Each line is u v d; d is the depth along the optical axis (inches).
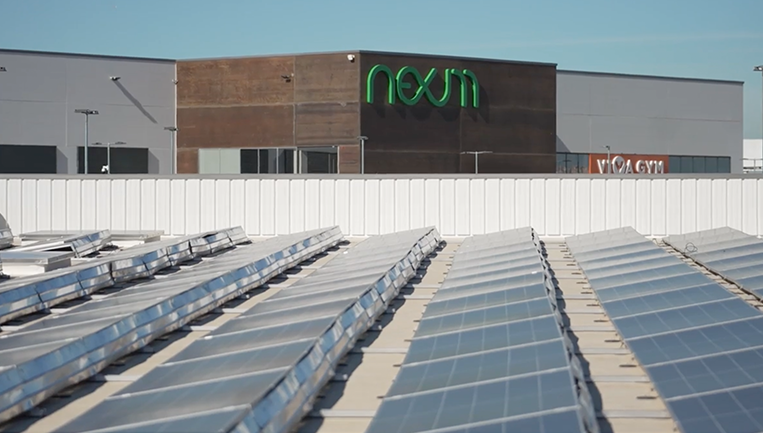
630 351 453.7
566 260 979.9
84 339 471.8
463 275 780.6
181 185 1330.0
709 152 3006.9
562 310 638.5
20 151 2272.4
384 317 636.1
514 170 2365.9
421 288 783.7
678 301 569.9
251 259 882.8
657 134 2938.0
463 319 528.1
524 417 302.5
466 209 1280.8
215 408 322.3
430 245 1095.0
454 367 400.2
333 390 428.8
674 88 2952.8
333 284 692.1
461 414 319.9
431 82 2272.4
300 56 2240.4
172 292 650.2
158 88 2343.8
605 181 1262.3
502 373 369.4
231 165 2300.7
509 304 549.6
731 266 816.3
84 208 1338.6
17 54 2266.2
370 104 2219.5
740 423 313.3
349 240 1280.8
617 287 673.6
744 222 1248.8
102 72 2317.9
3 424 383.2
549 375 352.2
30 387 404.5
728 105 3021.7
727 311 511.8
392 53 2236.7
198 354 444.8
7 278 884.6
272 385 347.6
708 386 361.4
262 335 476.4
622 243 1012.5
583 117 2849.4
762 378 359.6
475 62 2319.1
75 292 740.7
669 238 1175.6
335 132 2220.7
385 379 450.9
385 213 1298.0
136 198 1333.7
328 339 460.4
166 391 365.4
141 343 532.1
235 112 2293.3
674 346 442.3
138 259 880.9
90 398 429.1
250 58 2278.5
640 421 362.6
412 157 2261.3
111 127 2324.1
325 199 1307.8
